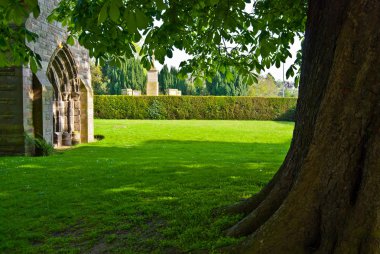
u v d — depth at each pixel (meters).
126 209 6.19
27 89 14.43
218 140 20.45
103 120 33.28
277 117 38.28
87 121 19.94
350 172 3.15
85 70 20.56
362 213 2.94
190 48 7.75
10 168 10.31
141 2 4.43
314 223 3.36
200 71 8.42
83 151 15.88
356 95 3.13
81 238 5.28
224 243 4.06
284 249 3.41
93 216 6.05
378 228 2.83
